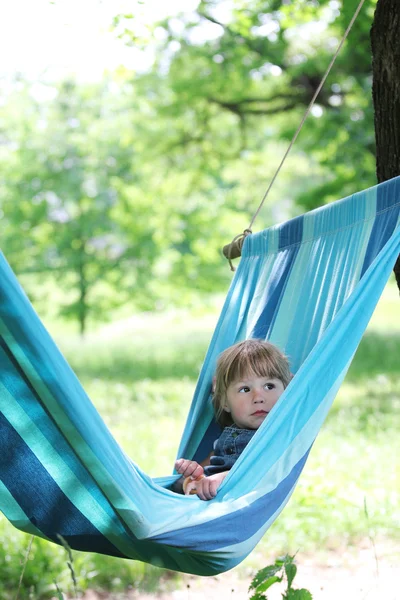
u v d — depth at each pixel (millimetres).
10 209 22344
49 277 23438
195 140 18438
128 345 23109
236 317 4281
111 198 22141
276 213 27422
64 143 22156
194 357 19484
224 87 16422
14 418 2992
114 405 12547
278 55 14977
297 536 6090
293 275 4004
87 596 5277
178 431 10008
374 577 5367
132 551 3258
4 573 5387
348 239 3695
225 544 3025
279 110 16406
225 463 3643
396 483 7133
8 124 22375
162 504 2980
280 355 3729
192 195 21516
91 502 3113
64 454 3006
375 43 4219
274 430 3176
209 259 23375
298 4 11781
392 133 4195
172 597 5262
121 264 22812
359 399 12016
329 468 7504
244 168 19297
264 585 3365
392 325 23688
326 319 3648
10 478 3195
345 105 14953
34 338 2562
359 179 14594
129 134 19328
